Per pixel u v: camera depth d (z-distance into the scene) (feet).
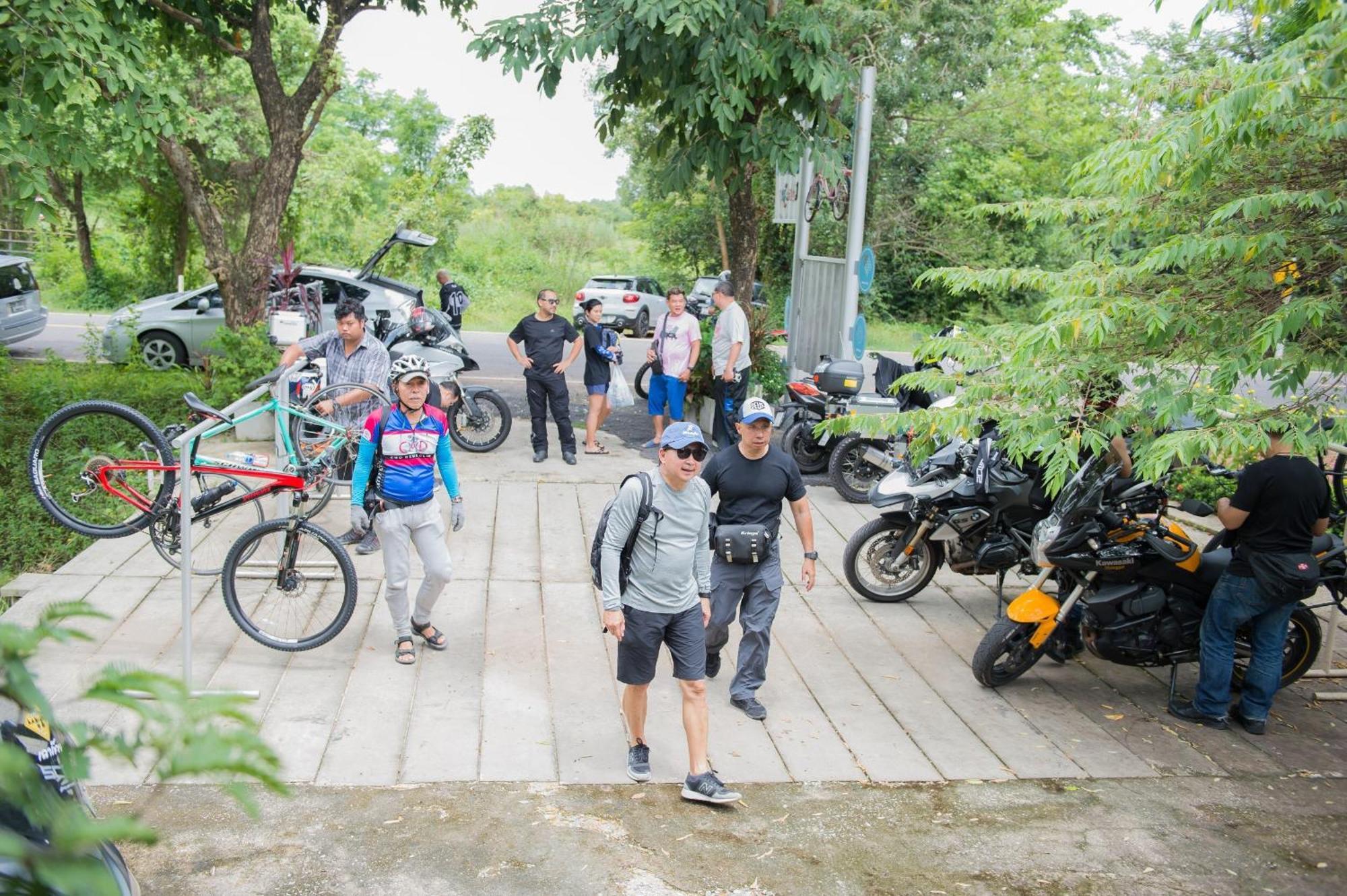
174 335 53.06
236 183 87.92
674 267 134.21
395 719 19.29
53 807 3.77
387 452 20.70
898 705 21.17
